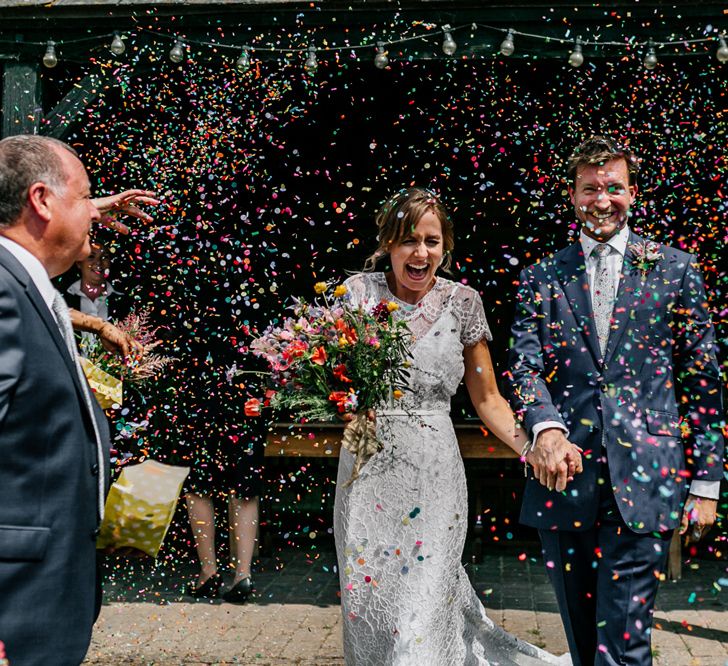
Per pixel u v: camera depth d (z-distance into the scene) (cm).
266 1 471
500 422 312
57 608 186
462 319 310
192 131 584
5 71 495
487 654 342
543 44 466
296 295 764
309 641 426
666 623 453
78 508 192
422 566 288
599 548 280
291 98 648
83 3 480
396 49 476
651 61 448
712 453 278
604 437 278
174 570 584
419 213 293
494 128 677
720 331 507
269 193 737
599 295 291
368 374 277
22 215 197
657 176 594
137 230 569
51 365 188
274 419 546
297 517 687
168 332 513
